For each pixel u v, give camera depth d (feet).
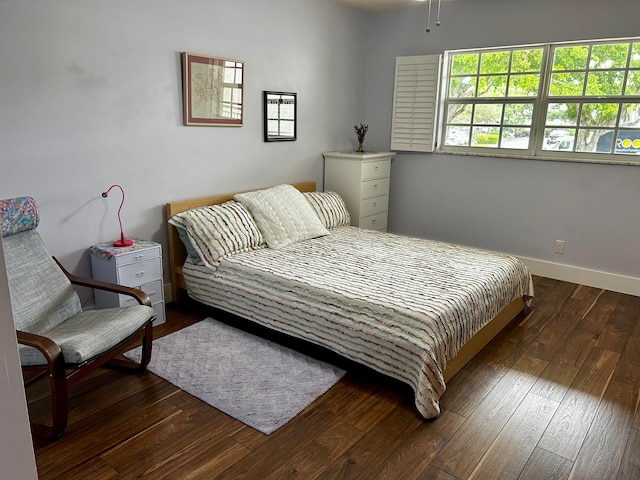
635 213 12.66
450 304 8.39
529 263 14.66
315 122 15.37
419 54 15.64
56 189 9.55
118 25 9.95
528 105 14.16
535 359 9.44
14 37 8.50
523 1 13.38
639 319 11.34
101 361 7.36
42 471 6.24
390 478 6.22
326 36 15.02
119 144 10.42
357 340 8.47
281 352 9.50
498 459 6.60
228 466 6.40
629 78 12.54
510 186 14.61
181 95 11.42
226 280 10.52
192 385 8.29
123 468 6.33
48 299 8.44
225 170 12.85
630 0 11.87
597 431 7.23
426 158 16.16
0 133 8.59
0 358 1.94
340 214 14.44
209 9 11.59
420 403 7.44
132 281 10.11
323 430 7.18
